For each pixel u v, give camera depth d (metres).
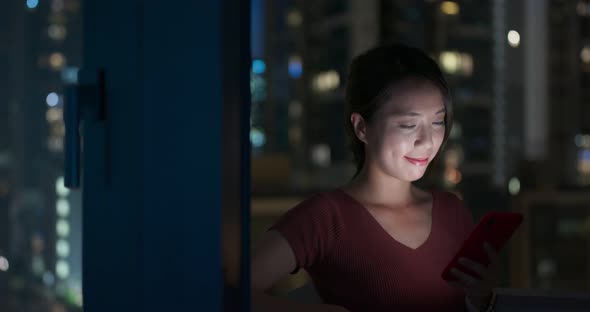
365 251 1.14
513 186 20.36
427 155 1.13
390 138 1.12
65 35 49.56
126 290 0.81
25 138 47.47
